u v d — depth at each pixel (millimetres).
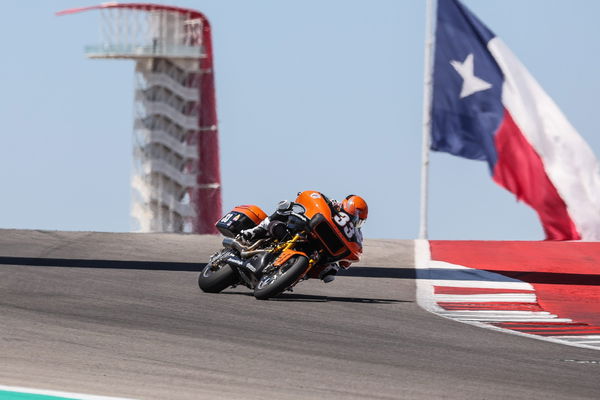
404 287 50875
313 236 40812
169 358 25688
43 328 29266
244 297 41188
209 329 31422
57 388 21391
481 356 29594
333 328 33812
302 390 22578
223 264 42250
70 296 38250
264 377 23875
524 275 57875
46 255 56250
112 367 24062
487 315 42219
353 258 41938
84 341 27484
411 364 27188
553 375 26797
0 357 24438
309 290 46438
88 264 52531
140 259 56906
